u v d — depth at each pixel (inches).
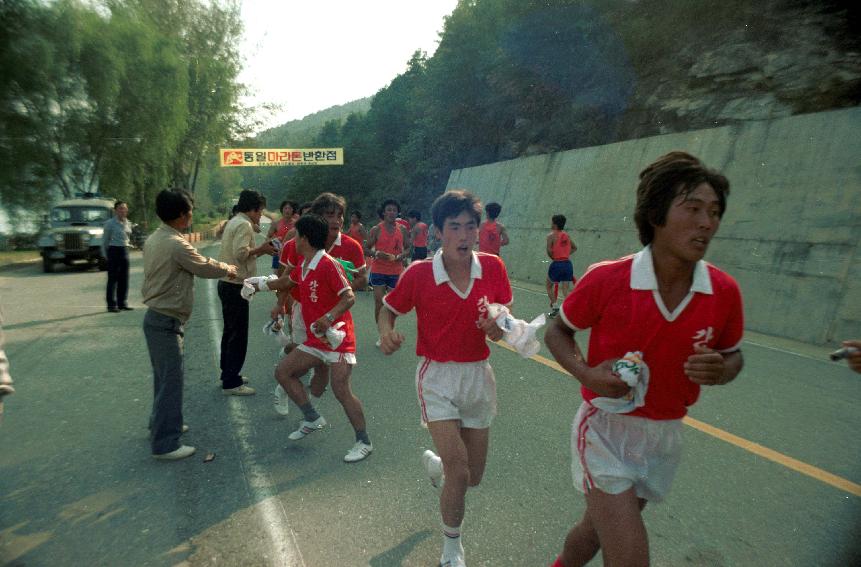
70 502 135.3
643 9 737.6
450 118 1274.6
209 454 161.3
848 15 521.7
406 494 138.3
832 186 344.2
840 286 319.9
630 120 715.4
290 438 171.9
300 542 118.0
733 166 415.8
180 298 156.3
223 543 117.9
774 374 249.3
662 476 81.2
